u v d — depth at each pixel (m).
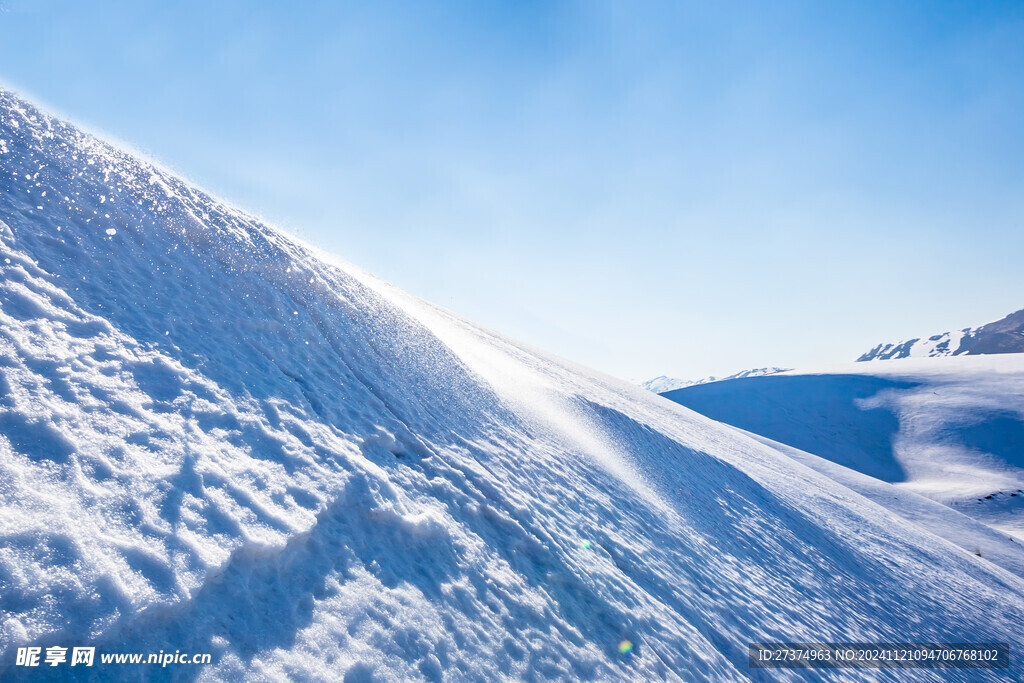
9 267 5.31
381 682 3.72
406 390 9.63
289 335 8.36
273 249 11.51
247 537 3.94
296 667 3.42
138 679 2.85
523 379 19.11
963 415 80.69
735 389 101.75
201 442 4.67
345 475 5.50
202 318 7.03
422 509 6.01
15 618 2.68
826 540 17.58
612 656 5.96
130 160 11.73
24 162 8.02
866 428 83.31
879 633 12.04
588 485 11.10
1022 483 62.62
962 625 15.43
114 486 3.67
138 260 7.38
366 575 4.59
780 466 30.00
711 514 14.66
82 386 4.43
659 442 20.20
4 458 3.37
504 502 7.68
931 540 26.27
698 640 7.51
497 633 5.11
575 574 7.14
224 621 3.45
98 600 2.97
